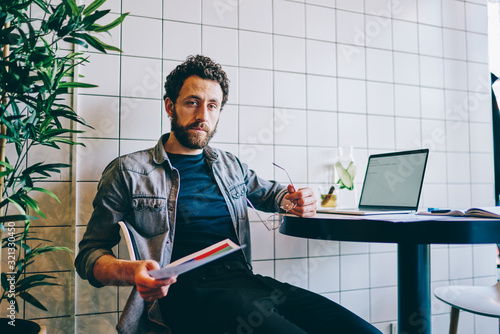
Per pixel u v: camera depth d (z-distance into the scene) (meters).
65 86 1.30
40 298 1.54
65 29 1.19
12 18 1.19
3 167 1.21
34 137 1.25
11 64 1.12
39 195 1.55
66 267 1.57
